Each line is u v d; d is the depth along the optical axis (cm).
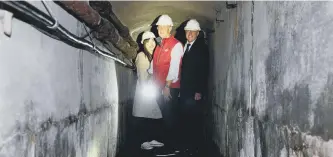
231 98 487
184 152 637
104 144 461
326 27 177
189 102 735
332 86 170
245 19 392
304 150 205
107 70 492
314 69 192
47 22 184
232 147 467
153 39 745
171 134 809
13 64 177
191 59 719
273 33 274
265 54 299
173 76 718
